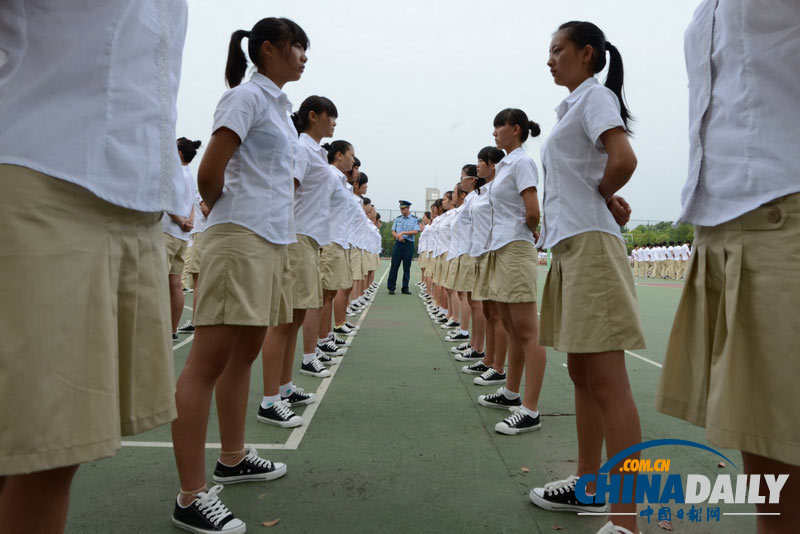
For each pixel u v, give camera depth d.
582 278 1.77
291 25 2.11
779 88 1.09
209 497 1.81
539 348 2.93
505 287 3.00
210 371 1.89
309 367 4.13
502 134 3.26
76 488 2.10
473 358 4.78
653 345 5.81
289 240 2.14
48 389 0.90
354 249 7.33
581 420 1.99
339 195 4.53
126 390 1.10
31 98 0.97
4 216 0.90
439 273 7.71
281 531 1.81
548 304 2.03
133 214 1.09
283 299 2.21
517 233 3.00
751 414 1.09
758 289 1.09
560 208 1.86
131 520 1.86
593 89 1.83
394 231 11.75
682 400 1.34
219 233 1.95
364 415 3.14
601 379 1.74
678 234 31.84
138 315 1.12
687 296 1.35
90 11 1.04
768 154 1.09
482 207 3.84
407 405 3.36
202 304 1.91
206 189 1.91
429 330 6.60
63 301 0.93
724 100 1.20
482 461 2.47
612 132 1.72
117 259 1.06
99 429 0.97
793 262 1.04
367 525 1.86
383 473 2.31
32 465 0.88
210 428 2.86
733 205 1.16
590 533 1.84
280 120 2.15
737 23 1.15
